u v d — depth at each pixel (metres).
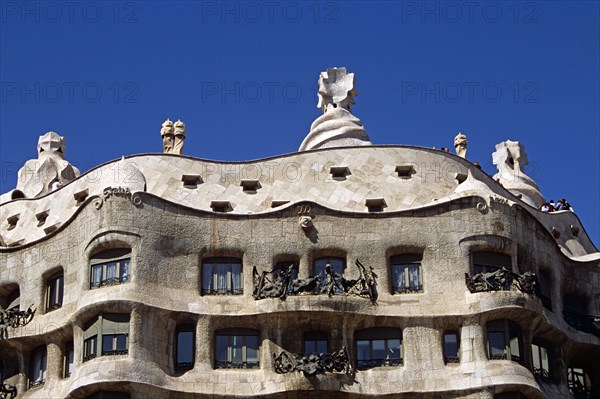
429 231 70.81
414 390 67.12
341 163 75.06
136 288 67.44
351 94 81.44
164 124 79.31
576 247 81.56
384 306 69.00
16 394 70.19
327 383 66.44
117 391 65.62
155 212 69.69
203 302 68.69
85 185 75.50
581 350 74.69
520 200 79.62
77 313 67.62
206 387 66.75
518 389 66.94
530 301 68.69
